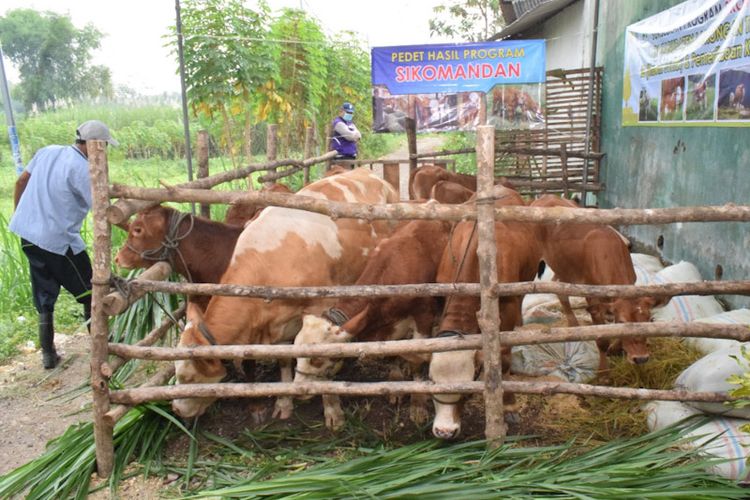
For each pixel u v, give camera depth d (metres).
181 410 3.60
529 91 11.20
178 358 3.33
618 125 8.42
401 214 3.11
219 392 3.36
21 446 3.92
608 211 3.04
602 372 4.39
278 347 3.30
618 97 8.40
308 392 3.32
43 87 29.47
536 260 4.50
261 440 3.71
